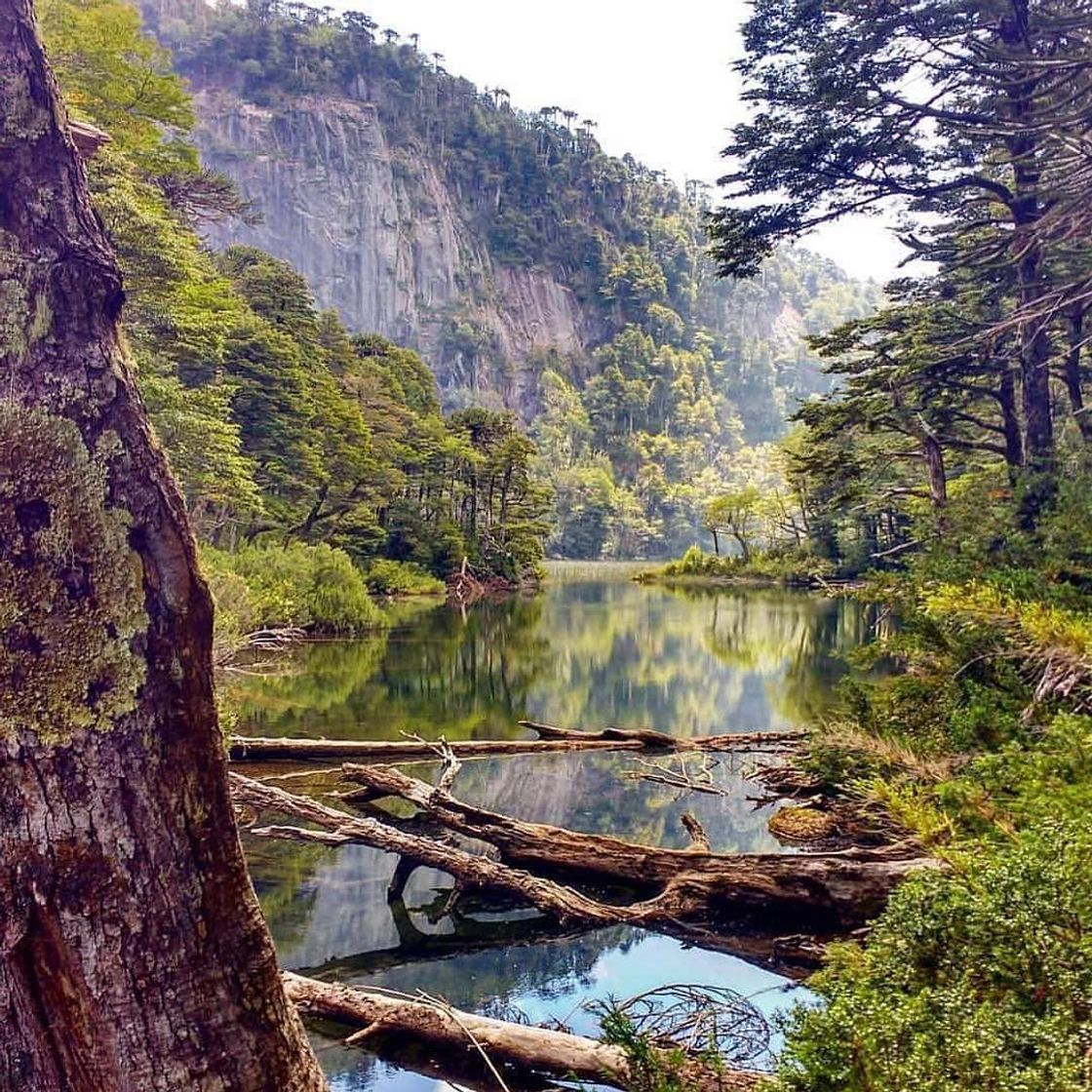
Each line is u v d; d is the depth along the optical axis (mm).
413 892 6375
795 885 5531
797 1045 2508
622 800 8867
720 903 5887
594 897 6301
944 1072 2182
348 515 36406
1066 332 15023
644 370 146500
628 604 36094
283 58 139375
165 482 1630
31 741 1450
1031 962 2549
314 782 8969
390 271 132500
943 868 3779
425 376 62000
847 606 34844
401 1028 4184
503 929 5742
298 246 126750
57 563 1503
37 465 1497
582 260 164500
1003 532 11508
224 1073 1570
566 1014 4602
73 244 1542
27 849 1445
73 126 1700
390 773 7574
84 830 1468
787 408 170375
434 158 152750
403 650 20062
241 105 131000
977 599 5914
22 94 1508
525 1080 3926
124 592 1537
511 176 164250
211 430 20203
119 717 1506
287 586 22031
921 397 15406
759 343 171875
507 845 6633
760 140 13586
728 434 150500
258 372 29984
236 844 1688
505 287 151500
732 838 7629
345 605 23406
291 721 12172
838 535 42656
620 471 126125
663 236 175875
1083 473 11141
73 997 1478
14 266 1501
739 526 62344
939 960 2820
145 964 1506
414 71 156125
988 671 7352
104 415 1561
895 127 12922
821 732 7836
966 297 15586
